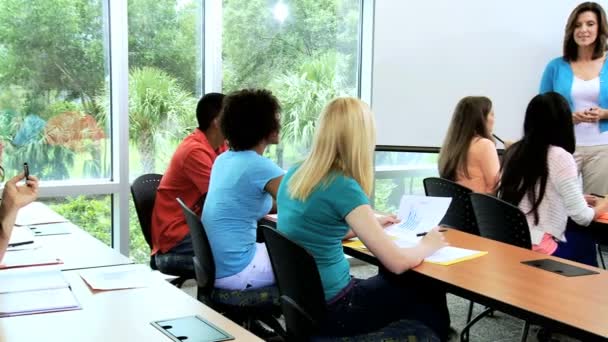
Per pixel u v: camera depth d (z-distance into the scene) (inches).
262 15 159.5
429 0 167.8
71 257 77.1
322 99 170.9
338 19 170.6
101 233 148.6
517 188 109.2
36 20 134.8
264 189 88.2
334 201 72.7
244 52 158.1
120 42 140.5
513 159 110.5
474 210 111.3
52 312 55.4
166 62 150.6
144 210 116.7
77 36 139.8
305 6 165.3
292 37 164.4
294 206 75.7
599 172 153.4
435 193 127.3
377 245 72.3
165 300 59.6
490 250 83.7
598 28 152.6
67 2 137.8
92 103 143.6
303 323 72.2
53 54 137.6
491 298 62.7
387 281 78.6
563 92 158.6
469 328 119.6
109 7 141.9
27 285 63.6
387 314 76.7
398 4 163.5
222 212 89.3
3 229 67.5
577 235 114.4
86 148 143.9
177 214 113.7
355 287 77.1
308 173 74.5
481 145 128.1
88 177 145.1
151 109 149.9
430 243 78.1
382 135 165.5
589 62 156.5
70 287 63.6
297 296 72.5
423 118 171.2
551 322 56.8
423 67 169.2
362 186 75.1
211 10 150.5
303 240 74.7
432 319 79.0
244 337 50.0
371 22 168.4
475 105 130.2
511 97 183.8
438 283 69.5
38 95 136.9
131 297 60.4
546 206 107.3
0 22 131.0
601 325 55.1
